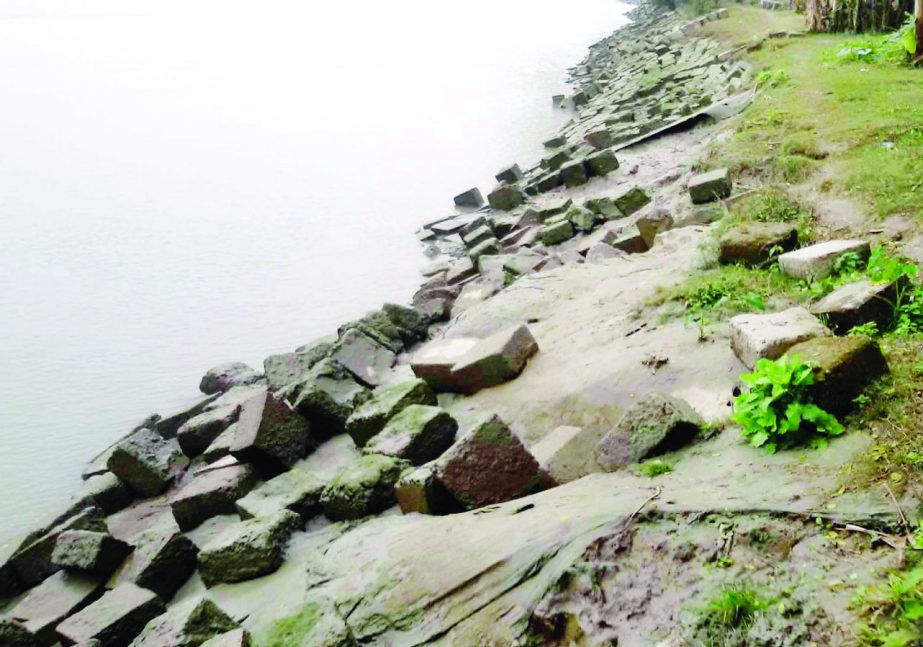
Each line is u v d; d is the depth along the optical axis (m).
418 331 11.87
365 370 10.05
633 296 8.83
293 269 16.30
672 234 10.72
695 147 16.69
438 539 5.12
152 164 26.28
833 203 9.04
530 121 28.45
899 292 5.68
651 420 5.33
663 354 6.84
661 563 3.85
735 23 29.80
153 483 9.14
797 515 3.75
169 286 15.85
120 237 19.22
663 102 21.88
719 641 3.37
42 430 10.81
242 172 24.61
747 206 9.95
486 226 16.02
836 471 4.07
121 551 7.29
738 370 5.98
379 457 6.94
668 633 3.50
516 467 5.93
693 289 7.83
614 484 4.91
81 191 23.44
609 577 3.89
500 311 10.35
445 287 13.14
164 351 13.01
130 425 10.85
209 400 10.95
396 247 17.16
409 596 4.61
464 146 25.97
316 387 8.89
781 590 3.42
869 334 5.38
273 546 6.11
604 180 17.14
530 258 12.78
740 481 4.32
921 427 4.14
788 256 7.40
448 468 5.86
